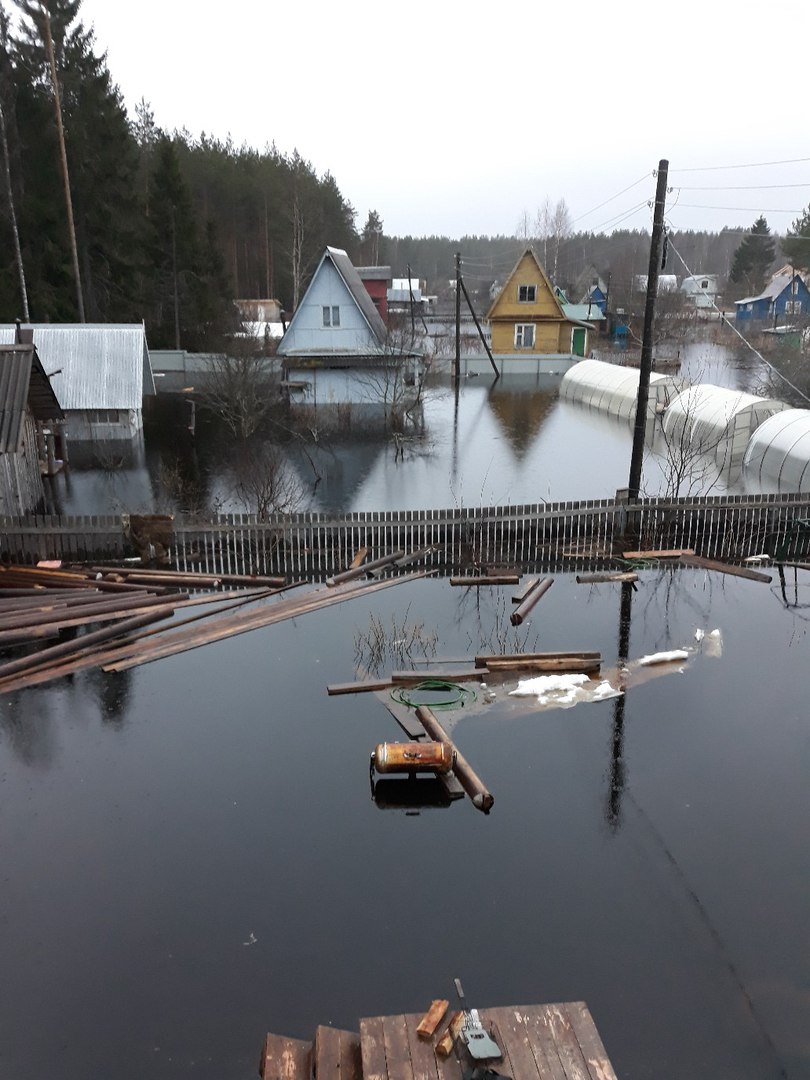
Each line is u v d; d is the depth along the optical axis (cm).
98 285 4441
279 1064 543
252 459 2562
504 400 3953
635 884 770
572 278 12231
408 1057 534
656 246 1717
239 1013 632
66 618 1341
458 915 730
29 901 746
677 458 2434
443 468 2500
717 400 2767
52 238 4053
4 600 1397
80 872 783
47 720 1062
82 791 912
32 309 3928
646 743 1012
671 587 1566
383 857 807
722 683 1166
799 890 764
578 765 967
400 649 1280
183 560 1642
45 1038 612
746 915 734
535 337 5053
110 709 1090
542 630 1360
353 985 656
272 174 7181
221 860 801
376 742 1017
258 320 5772
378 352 3431
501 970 671
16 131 3853
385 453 2698
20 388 1675
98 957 684
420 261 16650
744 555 1783
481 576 1612
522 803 895
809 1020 629
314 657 1252
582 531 1772
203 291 4962
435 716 1066
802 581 1605
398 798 903
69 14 4162
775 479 2275
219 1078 580
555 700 1115
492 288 11300
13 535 1609
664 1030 618
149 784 925
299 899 749
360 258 9650
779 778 939
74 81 4150
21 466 1906
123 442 2833
